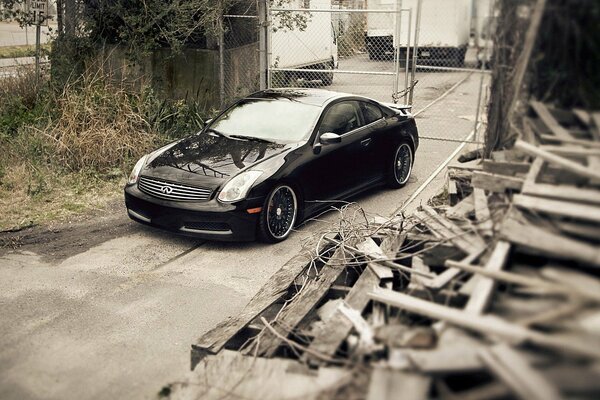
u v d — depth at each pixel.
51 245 7.70
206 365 4.38
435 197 7.39
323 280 5.59
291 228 7.97
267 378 4.07
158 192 7.69
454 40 11.02
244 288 6.56
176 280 6.74
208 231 7.47
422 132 12.76
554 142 4.54
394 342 3.62
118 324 5.79
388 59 18.03
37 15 12.42
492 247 4.36
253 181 7.45
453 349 3.23
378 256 5.60
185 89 12.84
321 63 17.48
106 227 8.33
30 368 5.07
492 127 5.59
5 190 9.36
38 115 11.27
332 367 3.98
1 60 18.05
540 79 4.79
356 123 9.02
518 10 5.07
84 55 12.70
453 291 4.16
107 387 4.82
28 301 6.23
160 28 12.22
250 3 13.25
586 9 4.51
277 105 8.88
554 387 2.81
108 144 10.35
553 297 3.46
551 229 4.05
